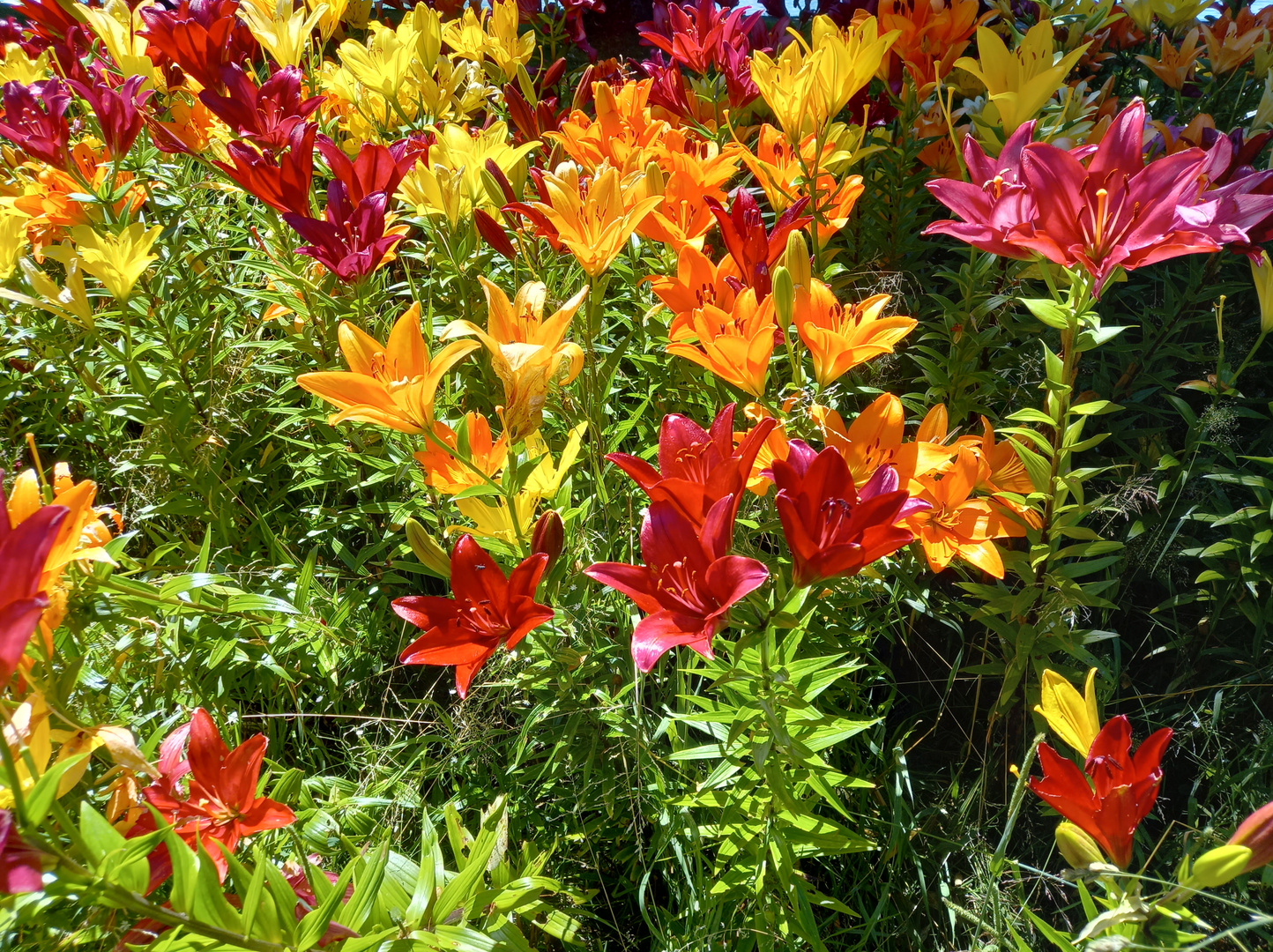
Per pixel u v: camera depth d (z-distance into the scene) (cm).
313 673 135
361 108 176
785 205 140
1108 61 219
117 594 98
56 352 160
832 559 81
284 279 148
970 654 144
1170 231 92
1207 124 145
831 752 124
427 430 97
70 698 92
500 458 104
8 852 64
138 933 74
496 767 123
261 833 98
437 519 131
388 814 108
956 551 106
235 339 160
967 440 116
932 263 189
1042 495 112
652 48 294
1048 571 117
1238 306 167
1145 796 74
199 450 147
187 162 180
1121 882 76
